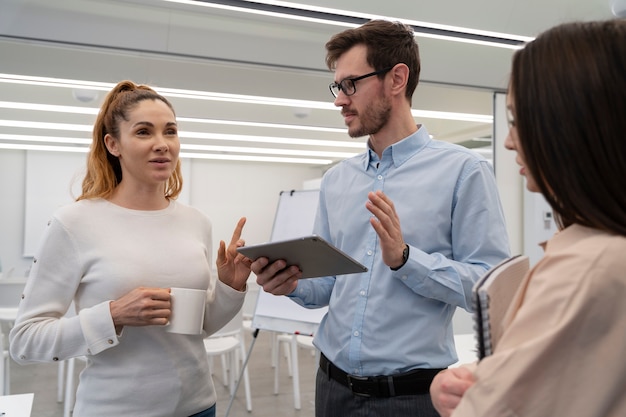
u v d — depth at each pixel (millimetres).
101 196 1367
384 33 1315
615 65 555
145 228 1349
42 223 4883
